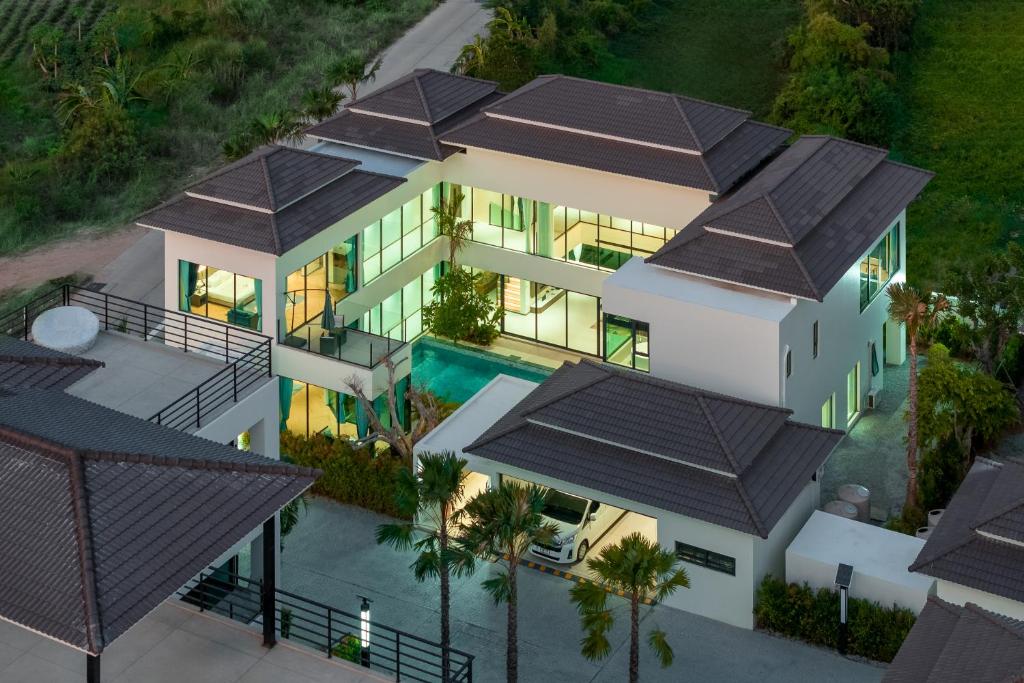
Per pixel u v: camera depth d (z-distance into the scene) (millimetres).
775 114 73750
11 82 81125
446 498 34188
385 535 34781
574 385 42812
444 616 35469
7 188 68688
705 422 40719
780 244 45000
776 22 83625
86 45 85000
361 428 47500
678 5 86625
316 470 28781
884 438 49344
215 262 47656
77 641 24328
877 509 45469
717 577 39688
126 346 43312
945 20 82688
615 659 38500
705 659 38500
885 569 38781
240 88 80750
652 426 40844
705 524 39312
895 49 79188
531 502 34031
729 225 45719
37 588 25156
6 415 29328
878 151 51438
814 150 50188
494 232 55156
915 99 76312
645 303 45031
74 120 75938
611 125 51938
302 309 48625
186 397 40656
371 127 55312
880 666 38031
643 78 79188
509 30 76750
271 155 49719
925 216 67188
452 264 54938
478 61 74375
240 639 30297
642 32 83750
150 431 30078
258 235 46719
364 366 46062
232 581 38125
